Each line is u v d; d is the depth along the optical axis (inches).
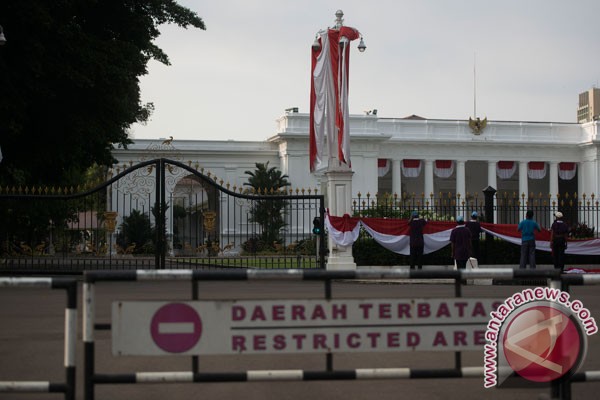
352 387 347.6
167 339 259.8
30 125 1277.1
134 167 1009.5
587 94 5575.8
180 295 684.7
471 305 273.1
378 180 3376.0
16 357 413.1
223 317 261.4
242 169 2903.5
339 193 1069.8
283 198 1015.0
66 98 1256.8
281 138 2869.1
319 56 1091.9
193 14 1466.5
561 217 1066.1
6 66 1119.0
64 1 1160.2
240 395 330.3
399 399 320.8
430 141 3184.1
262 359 424.2
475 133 3267.7
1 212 1251.2
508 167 3339.1
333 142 1078.4
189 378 261.1
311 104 1103.6
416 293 756.0
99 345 462.3
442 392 335.3
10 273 1016.2
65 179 1537.9
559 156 3348.9
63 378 359.9
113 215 1151.0
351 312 266.2
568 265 1246.3
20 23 1120.8
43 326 529.3
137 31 1378.0
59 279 262.2
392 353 442.0
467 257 989.2
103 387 348.5
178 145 2817.4
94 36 1245.7
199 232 2527.1
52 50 1165.1
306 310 264.5
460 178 3262.8
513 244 1232.8
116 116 1337.4
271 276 260.7
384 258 1179.3
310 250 1599.4
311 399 321.7
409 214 1289.4
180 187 2738.7
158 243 1018.1
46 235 1466.5
